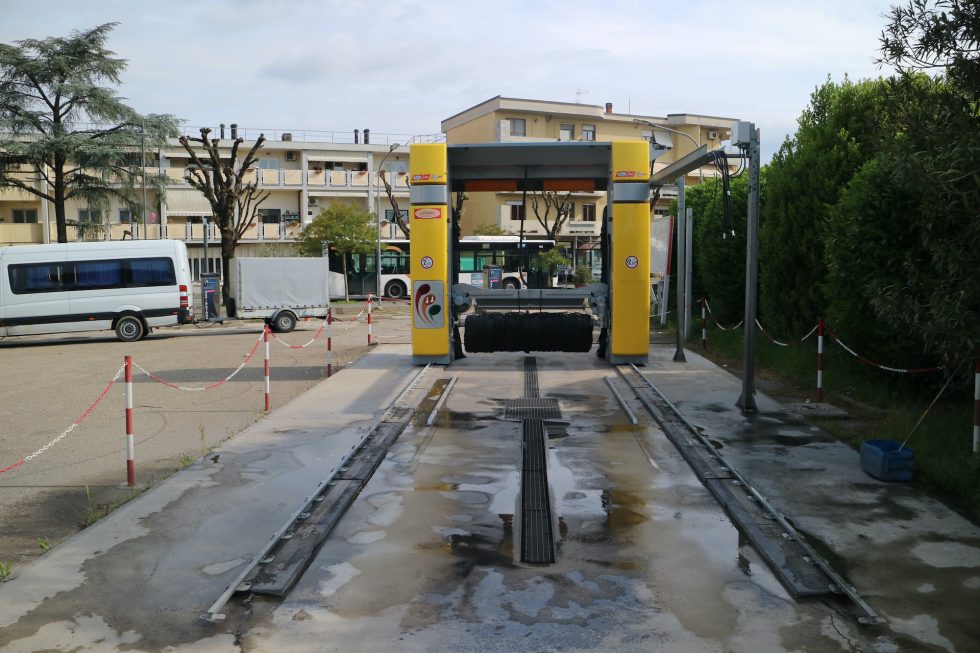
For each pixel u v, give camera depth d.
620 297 14.98
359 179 61.53
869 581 5.32
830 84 15.37
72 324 23.05
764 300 16.30
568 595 5.18
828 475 7.71
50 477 8.28
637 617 4.86
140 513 6.78
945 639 4.56
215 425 10.75
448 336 15.16
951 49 6.48
